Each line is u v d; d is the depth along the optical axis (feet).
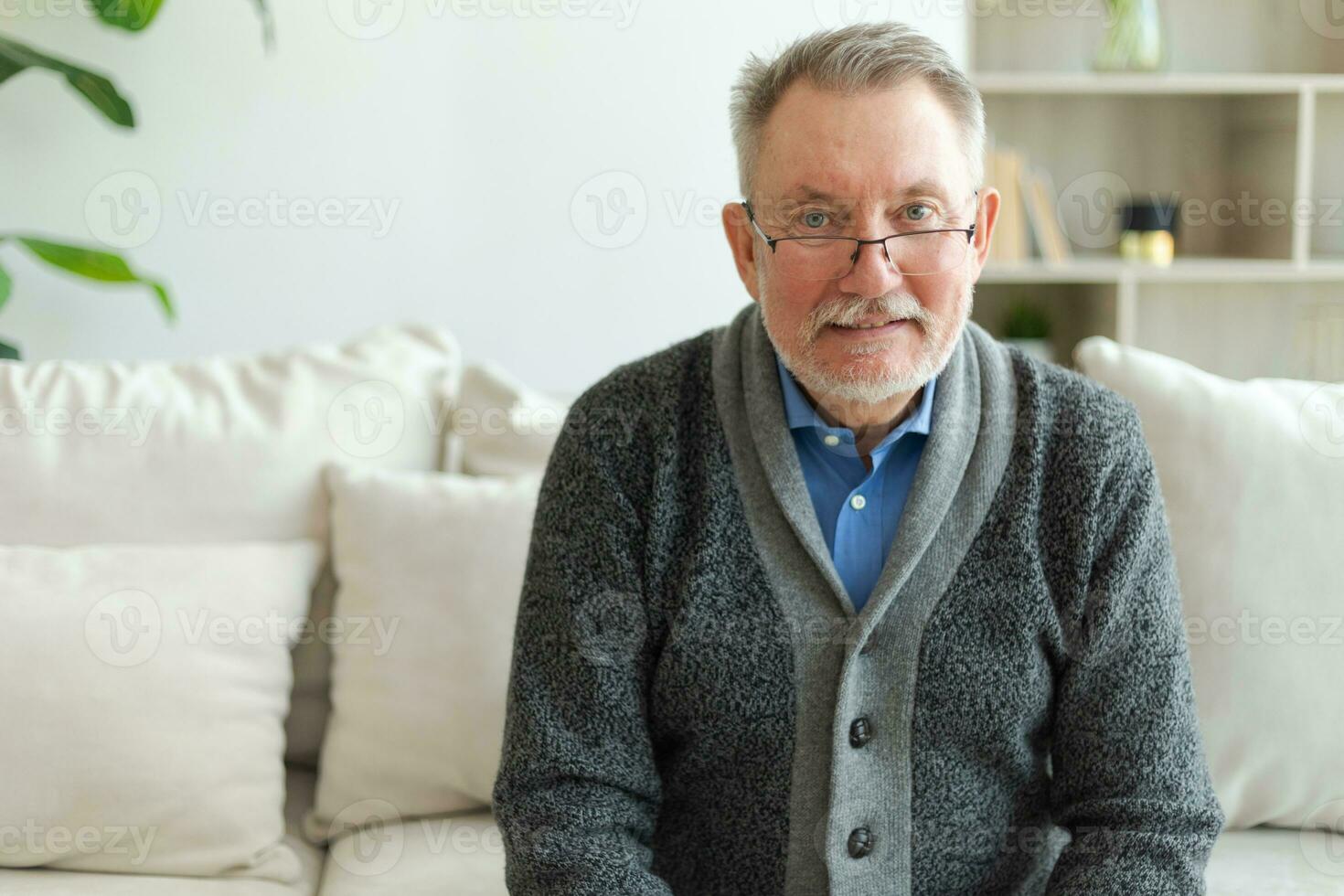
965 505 3.43
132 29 6.14
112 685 4.38
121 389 5.18
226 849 4.41
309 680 5.15
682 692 3.45
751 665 3.40
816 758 3.40
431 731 4.71
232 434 5.11
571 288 7.35
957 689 3.37
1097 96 9.42
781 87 3.28
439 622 4.76
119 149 6.89
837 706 3.33
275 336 7.20
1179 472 4.39
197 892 4.25
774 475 3.45
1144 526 3.45
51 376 5.21
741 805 3.51
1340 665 4.23
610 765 3.43
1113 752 3.43
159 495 4.98
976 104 3.32
